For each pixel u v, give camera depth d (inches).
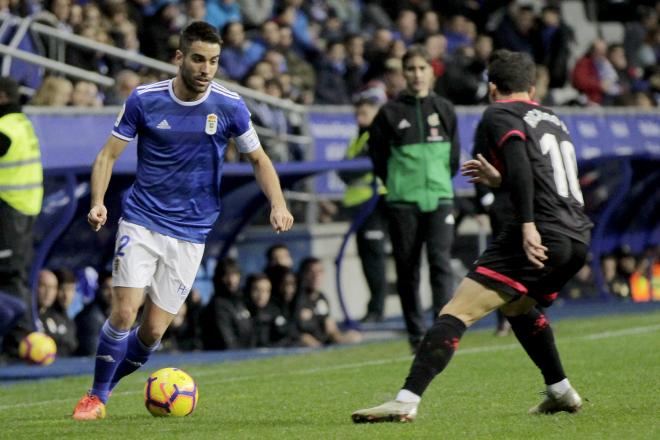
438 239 879.1
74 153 1021.8
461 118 1316.4
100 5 1264.8
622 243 1454.2
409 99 882.1
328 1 1626.5
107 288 1019.3
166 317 586.2
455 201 1269.7
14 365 927.7
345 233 1254.3
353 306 1301.7
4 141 856.3
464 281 507.2
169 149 567.5
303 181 1224.8
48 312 984.3
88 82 1125.1
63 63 1134.4
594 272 1385.3
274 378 781.3
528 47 1668.3
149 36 1289.4
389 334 1153.4
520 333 533.3
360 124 1119.0
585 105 1611.7
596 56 1711.4
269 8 1523.1
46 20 1126.4
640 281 1453.0
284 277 1083.9
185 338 1051.3
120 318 569.3
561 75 1683.1
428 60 882.8
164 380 579.5
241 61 1355.8
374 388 698.8
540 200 506.3
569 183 513.7
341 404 623.5
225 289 1064.2
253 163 578.6
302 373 806.5
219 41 551.2
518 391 650.2
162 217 572.4
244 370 860.0
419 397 504.4
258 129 1180.5
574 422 513.0
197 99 564.4
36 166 873.5
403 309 888.9
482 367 780.0
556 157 512.7
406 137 876.6
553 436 475.8
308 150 1228.5
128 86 1119.0
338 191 1241.4
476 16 1777.8
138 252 569.6
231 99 569.3
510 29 1672.0
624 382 668.1
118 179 985.5
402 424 503.2
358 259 1306.6
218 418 570.6
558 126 521.7
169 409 576.7
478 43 1535.4
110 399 686.5
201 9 1336.1
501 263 501.4
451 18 1685.5
